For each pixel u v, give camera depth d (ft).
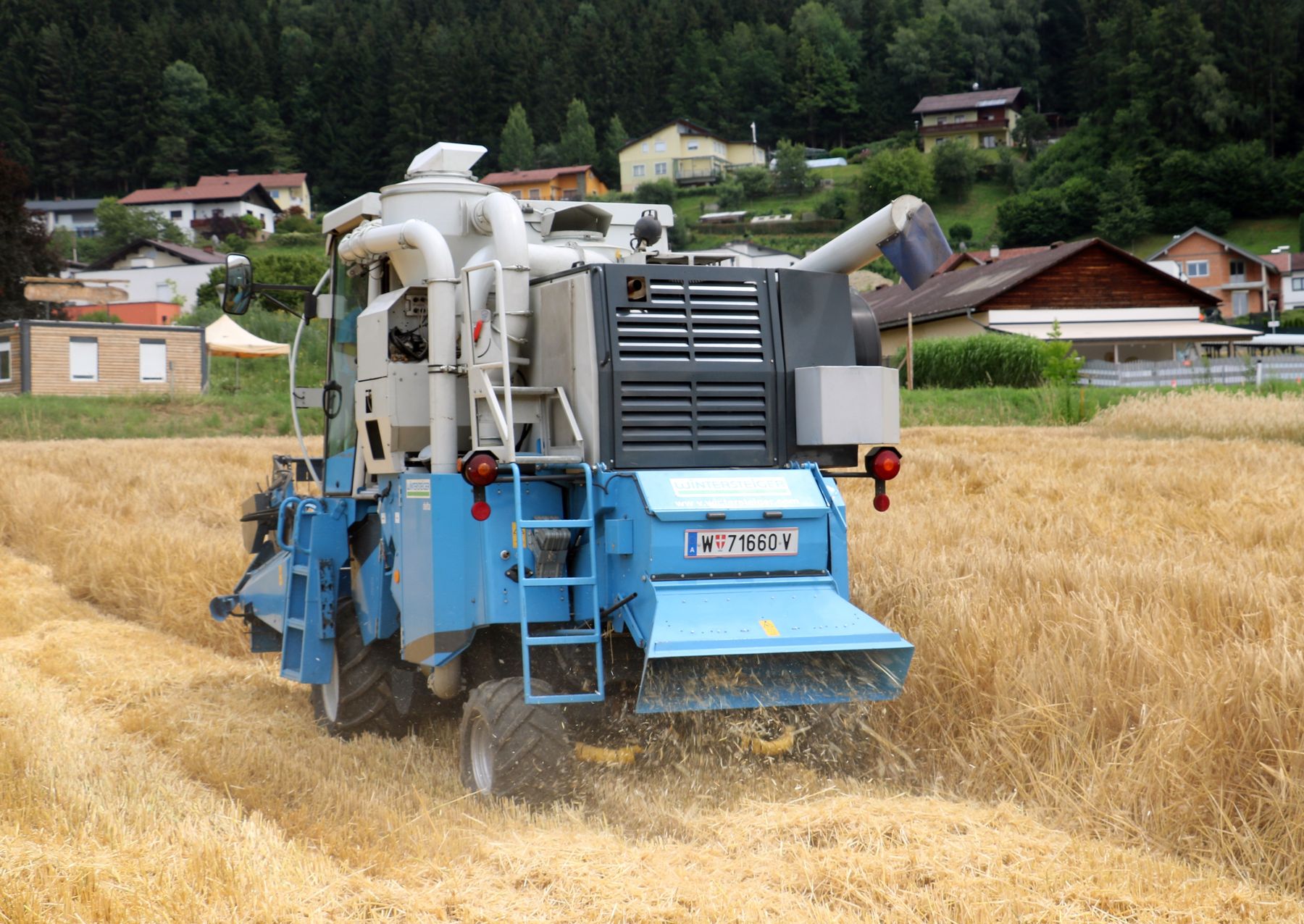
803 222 389.19
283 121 550.36
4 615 33.12
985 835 15.72
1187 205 372.17
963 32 563.07
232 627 31.09
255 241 422.82
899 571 26.37
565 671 19.29
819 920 13.44
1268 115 396.57
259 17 625.82
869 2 623.77
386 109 542.98
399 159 523.70
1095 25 522.06
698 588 17.84
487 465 18.03
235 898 13.80
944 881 14.40
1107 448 64.23
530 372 20.11
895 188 398.62
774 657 17.71
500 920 13.70
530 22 621.72
